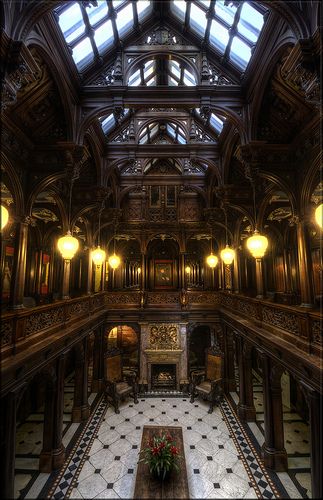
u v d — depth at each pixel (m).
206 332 18.00
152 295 13.88
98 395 12.03
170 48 7.25
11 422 4.85
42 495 6.09
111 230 14.86
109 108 7.14
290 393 10.67
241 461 7.30
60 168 7.12
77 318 8.88
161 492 5.41
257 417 9.78
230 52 7.01
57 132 7.24
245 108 7.14
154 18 7.37
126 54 7.27
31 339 5.64
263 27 5.54
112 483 6.49
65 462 7.26
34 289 12.69
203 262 19.12
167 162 15.90
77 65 6.94
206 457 7.49
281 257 13.70
